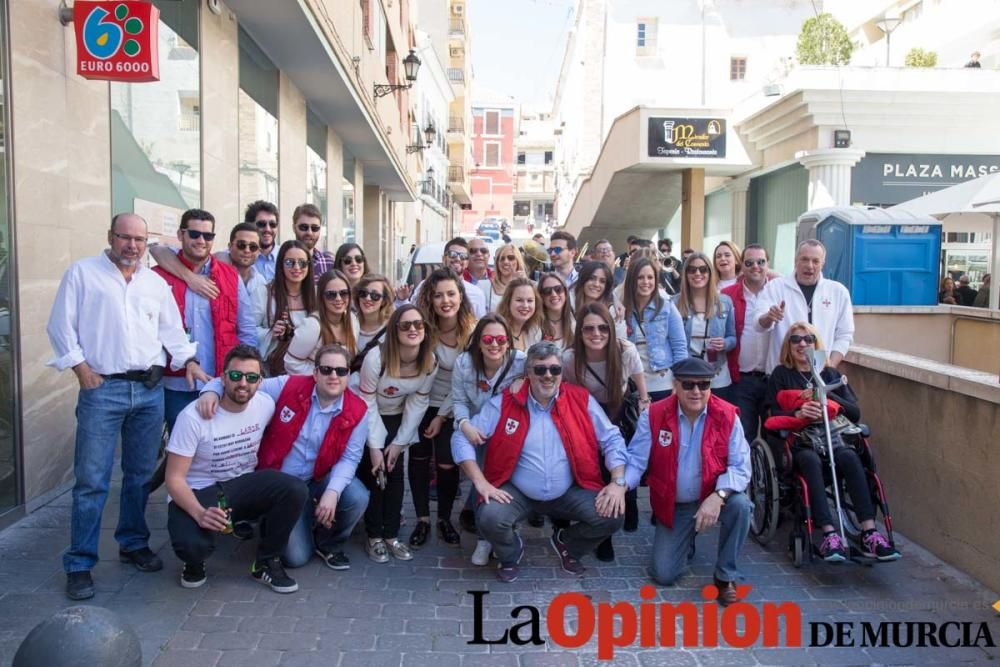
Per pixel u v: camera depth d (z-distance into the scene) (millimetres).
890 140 16938
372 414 5059
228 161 8984
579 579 4848
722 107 19484
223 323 5113
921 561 5094
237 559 4969
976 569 4770
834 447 4934
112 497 5898
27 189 5289
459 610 4363
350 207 19750
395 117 21406
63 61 5668
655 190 22938
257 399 4656
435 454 5410
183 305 5020
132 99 6664
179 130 7594
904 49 26375
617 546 5426
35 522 5250
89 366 4285
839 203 16812
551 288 5625
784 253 19781
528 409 4801
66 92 5703
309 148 14164
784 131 18016
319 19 9742
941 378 4988
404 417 5129
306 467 4824
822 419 4992
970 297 13922
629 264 5859
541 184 74875
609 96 31422
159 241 7191
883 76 16734
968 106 16609
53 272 5605
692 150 19516
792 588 4707
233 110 9117
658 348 5766
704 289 6035
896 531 5602
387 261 29172
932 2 24984
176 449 4363
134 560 4715
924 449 5270
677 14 31125
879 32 28016
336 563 4895
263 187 10758
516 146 76312
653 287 5777
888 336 8961
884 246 9203
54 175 5586
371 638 4012
